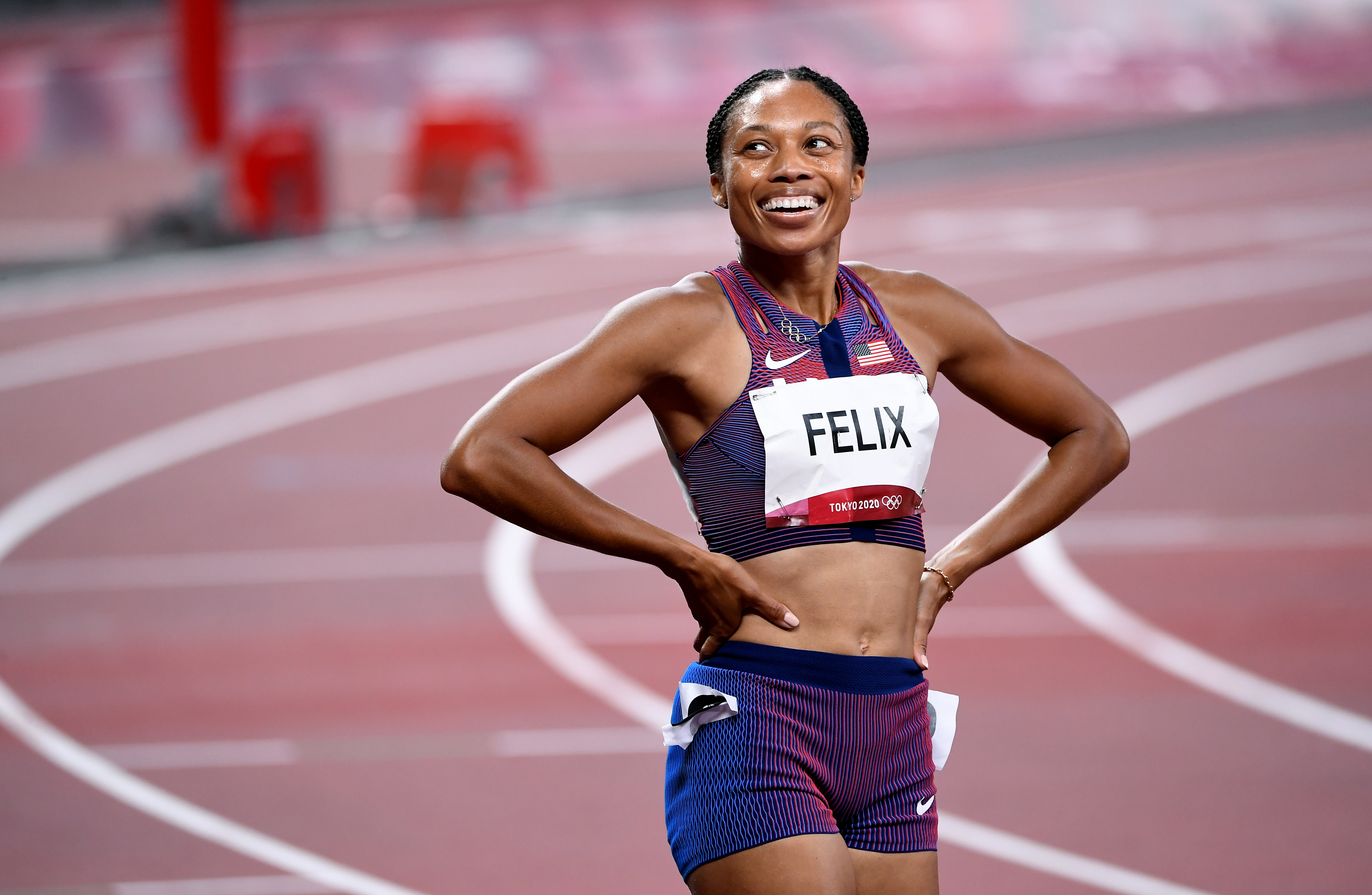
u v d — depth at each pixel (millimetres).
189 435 44844
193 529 36438
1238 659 26875
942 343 10938
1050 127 103188
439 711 25188
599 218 79062
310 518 37125
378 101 107625
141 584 32562
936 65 107375
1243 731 23703
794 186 10156
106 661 27938
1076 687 25672
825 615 10086
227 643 28875
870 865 10266
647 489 38750
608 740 23891
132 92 105500
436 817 21094
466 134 79438
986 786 21750
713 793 10008
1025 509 11102
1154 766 22375
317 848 20109
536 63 109375
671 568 10016
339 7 113500
